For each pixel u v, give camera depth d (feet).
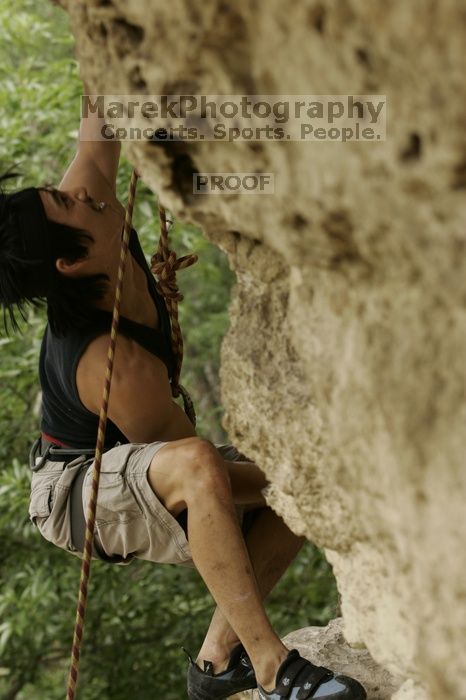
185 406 11.71
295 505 8.86
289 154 6.57
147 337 10.77
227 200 7.36
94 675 25.21
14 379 23.71
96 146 11.00
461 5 5.05
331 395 7.46
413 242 6.06
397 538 7.12
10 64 25.71
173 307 11.40
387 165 5.88
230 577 9.62
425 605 6.74
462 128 5.32
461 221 5.67
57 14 28.37
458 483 6.23
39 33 25.29
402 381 6.59
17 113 22.76
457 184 5.56
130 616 24.67
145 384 10.45
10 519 23.02
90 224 10.54
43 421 11.27
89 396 10.52
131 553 10.69
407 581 7.06
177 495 9.94
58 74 25.03
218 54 6.57
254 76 6.52
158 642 25.25
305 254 7.04
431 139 5.54
